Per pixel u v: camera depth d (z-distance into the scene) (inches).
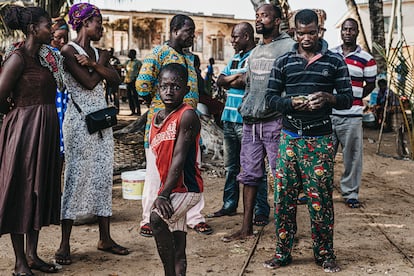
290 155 168.2
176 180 136.7
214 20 1203.9
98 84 186.5
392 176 324.5
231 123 226.4
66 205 178.5
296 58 166.4
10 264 177.3
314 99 158.2
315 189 167.6
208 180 305.3
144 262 180.2
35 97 161.8
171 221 142.2
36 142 160.2
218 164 328.5
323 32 242.1
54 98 167.6
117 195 269.3
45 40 161.8
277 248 176.6
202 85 250.5
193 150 142.6
